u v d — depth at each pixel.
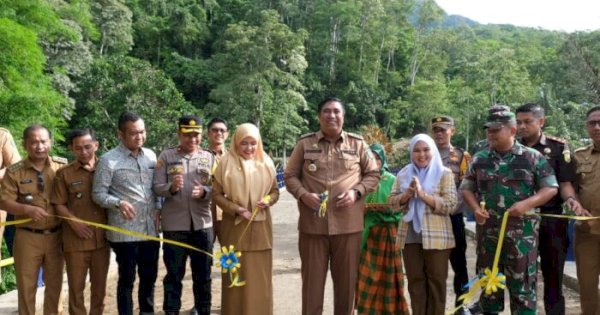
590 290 4.30
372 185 4.03
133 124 4.31
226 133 5.52
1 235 4.95
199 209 4.56
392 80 60.38
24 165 4.18
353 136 4.13
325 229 3.93
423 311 4.08
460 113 49.72
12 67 12.77
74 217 4.22
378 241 4.40
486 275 3.59
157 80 22.16
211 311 5.21
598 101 11.83
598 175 4.17
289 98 46.06
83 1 37.19
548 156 4.23
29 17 15.20
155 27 55.72
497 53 49.47
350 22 60.06
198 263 4.61
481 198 3.87
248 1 63.78
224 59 47.97
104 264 4.41
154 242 4.45
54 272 4.29
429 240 3.96
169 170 4.49
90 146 4.29
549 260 4.26
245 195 4.05
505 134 3.77
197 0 63.19
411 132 54.22
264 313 4.10
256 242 4.06
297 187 3.95
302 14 63.06
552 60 43.16
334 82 58.69
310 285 3.98
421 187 4.05
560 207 4.26
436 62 62.44
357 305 4.48
